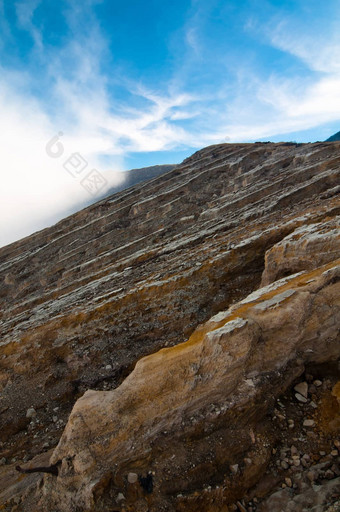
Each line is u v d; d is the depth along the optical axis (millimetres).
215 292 12164
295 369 6062
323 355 6184
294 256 9172
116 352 10992
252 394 5488
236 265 12523
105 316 12000
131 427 5273
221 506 4664
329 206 12570
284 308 6199
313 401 5836
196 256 14477
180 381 5664
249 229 15383
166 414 5375
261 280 11516
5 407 9922
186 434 5273
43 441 8562
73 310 13227
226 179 33969
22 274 33781
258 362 5914
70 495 4910
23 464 7473
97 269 25875
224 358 5676
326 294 6250
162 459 5051
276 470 5016
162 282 12547
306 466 4945
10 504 5398
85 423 5344
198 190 33500
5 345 11953
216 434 5316
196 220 26578
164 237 25672
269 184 23609
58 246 36062
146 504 4621
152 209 33562
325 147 25906
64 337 11727
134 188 47969
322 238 8406
